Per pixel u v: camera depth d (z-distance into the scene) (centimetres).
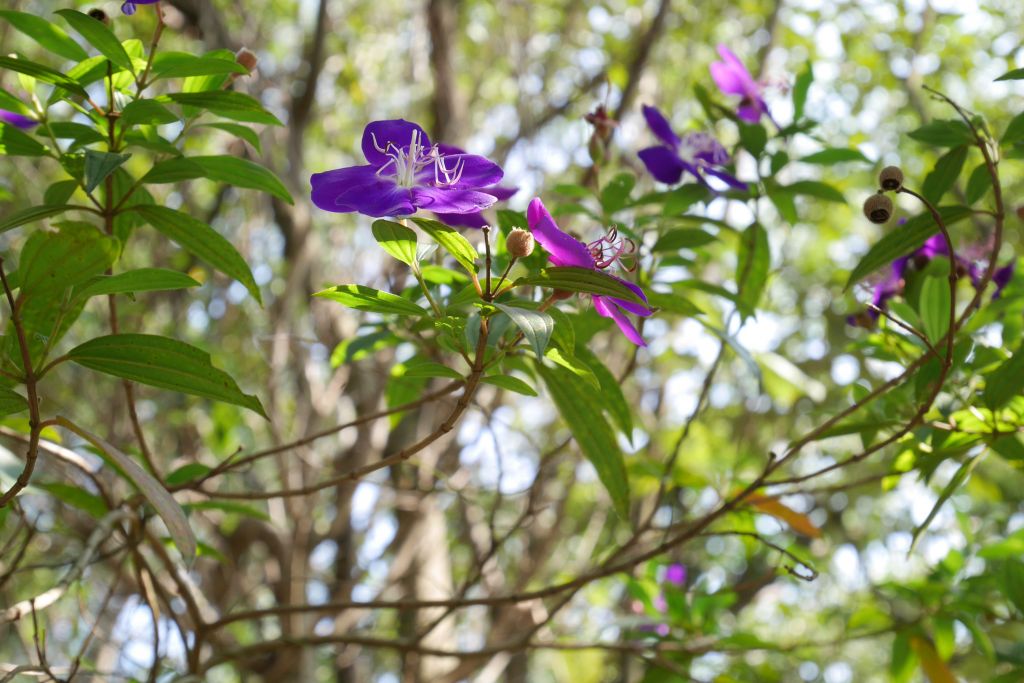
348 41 628
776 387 374
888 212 171
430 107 613
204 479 229
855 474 673
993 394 207
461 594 262
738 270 282
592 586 450
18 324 149
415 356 261
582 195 252
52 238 146
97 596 453
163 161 197
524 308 150
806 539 790
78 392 485
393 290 257
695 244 248
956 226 368
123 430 469
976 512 513
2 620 206
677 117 555
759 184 259
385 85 641
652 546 407
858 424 233
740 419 614
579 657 415
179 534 158
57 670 241
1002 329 253
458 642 500
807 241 781
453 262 252
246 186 200
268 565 508
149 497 157
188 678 244
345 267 528
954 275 189
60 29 188
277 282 550
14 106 196
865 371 440
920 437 224
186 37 518
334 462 511
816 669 623
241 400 166
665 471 264
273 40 645
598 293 152
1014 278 266
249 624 642
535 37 605
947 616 311
